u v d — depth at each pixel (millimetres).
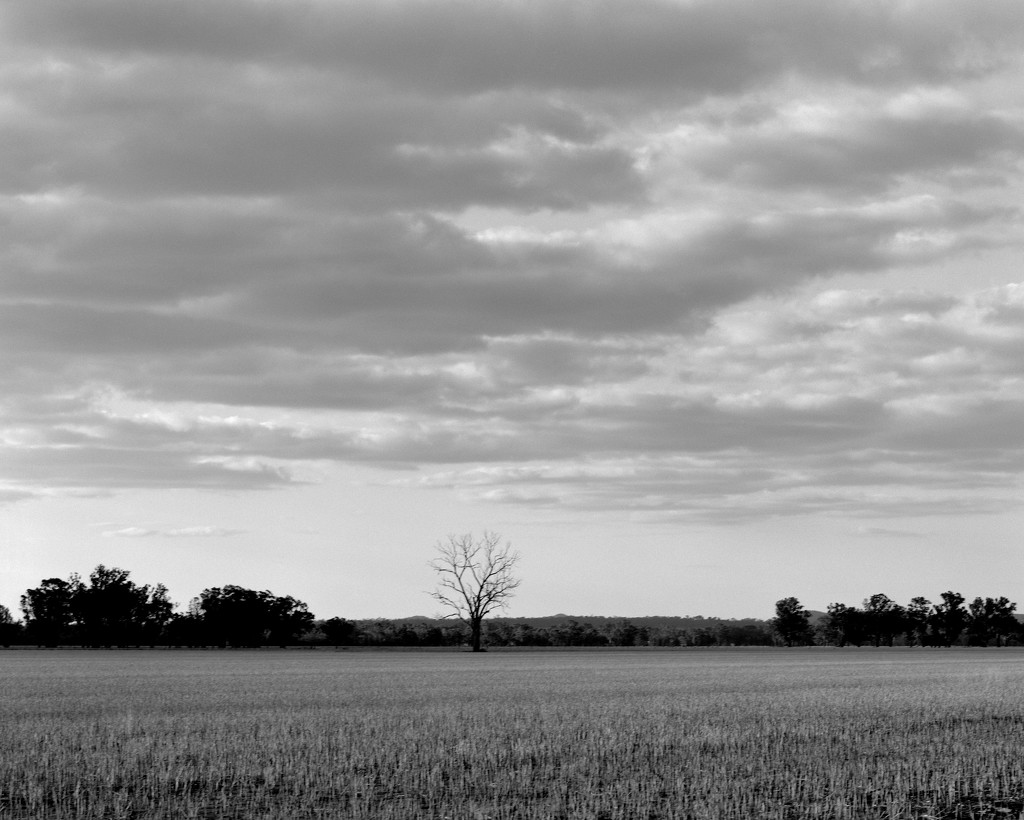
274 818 20031
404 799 22000
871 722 34938
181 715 37312
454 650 163250
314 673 75438
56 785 22875
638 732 31844
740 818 20109
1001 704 41875
